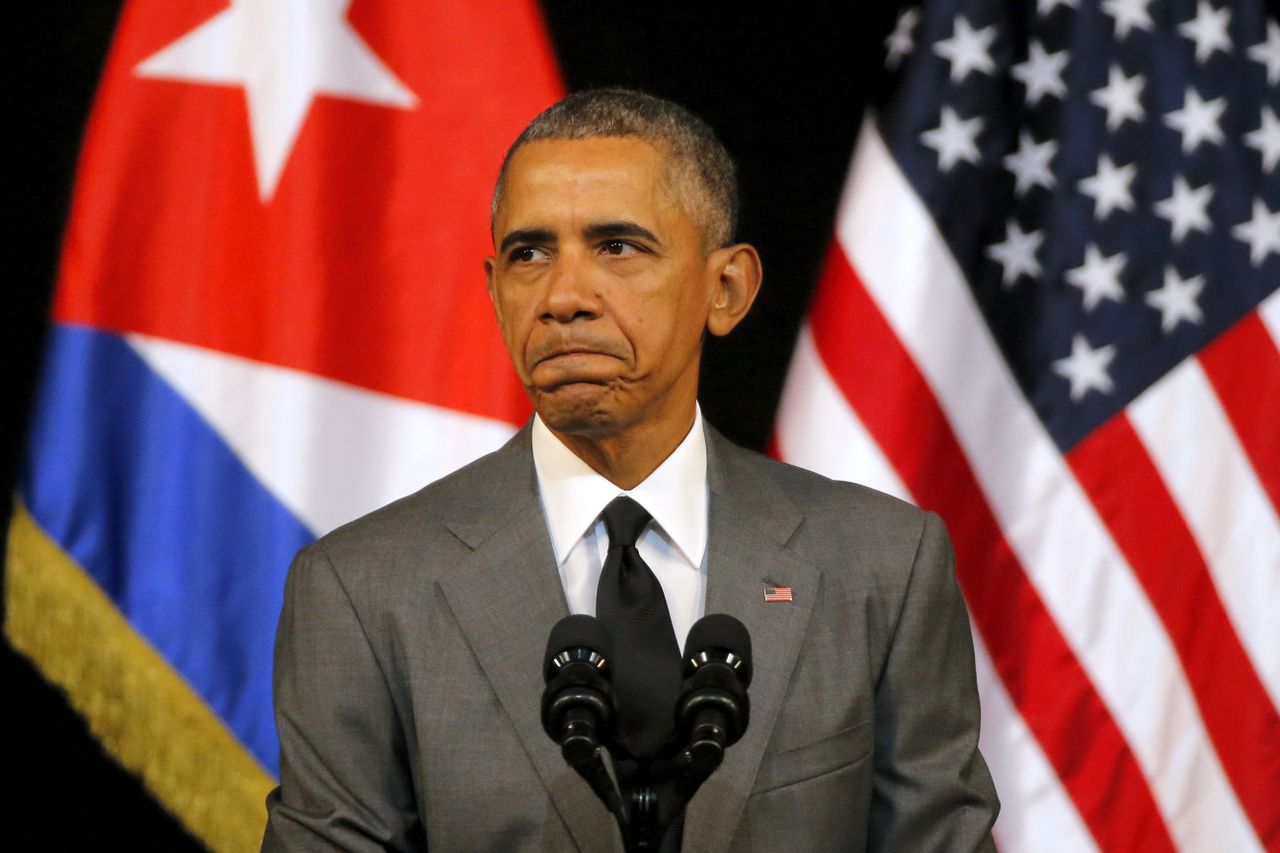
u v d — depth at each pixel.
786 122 12.19
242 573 10.00
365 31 10.35
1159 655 10.34
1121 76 10.95
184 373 10.02
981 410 10.50
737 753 5.71
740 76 12.20
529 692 5.81
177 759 9.91
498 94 10.30
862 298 10.55
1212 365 10.59
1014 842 10.26
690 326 5.90
